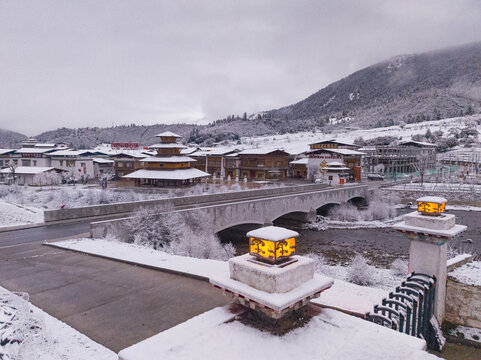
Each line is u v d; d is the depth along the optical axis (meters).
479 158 97.94
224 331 4.66
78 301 11.38
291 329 4.76
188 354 4.17
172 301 11.20
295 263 5.10
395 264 29.41
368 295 9.38
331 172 75.06
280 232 5.12
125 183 72.62
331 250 37.50
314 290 4.94
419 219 10.52
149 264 15.23
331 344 4.45
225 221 34.72
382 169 96.25
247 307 5.23
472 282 11.68
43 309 10.74
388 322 7.42
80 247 19.56
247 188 64.44
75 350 7.89
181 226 27.84
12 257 17.98
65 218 29.70
